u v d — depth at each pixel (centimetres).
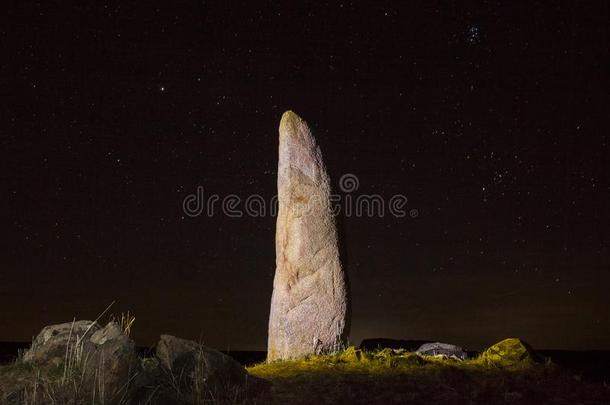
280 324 1052
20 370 668
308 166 1082
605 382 855
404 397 738
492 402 741
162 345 734
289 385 763
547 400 758
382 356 916
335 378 793
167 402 669
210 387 707
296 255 1058
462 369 859
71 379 650
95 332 704
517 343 934
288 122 1099
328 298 1049
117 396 647
